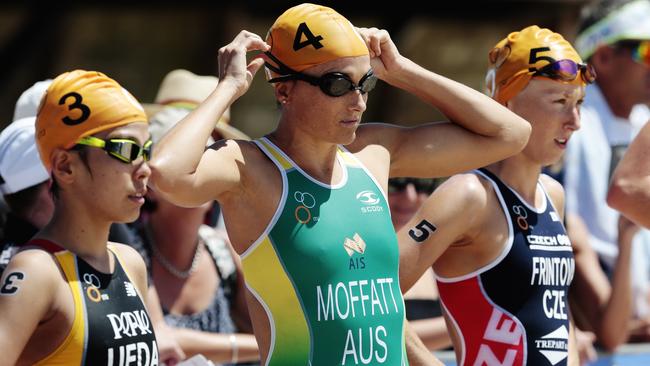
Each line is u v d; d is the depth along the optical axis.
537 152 14.01
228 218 11.63
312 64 11.37
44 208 13.60
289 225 11.40
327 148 11.82
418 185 18.34
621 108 21.59
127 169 10.78
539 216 14.04
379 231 11.92
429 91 12.95
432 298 18.03
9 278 10.23
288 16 11.77
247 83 11.76
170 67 40.31
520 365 13.36
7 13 38.09
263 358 11.49
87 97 10.78
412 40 42.94
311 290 11.33
